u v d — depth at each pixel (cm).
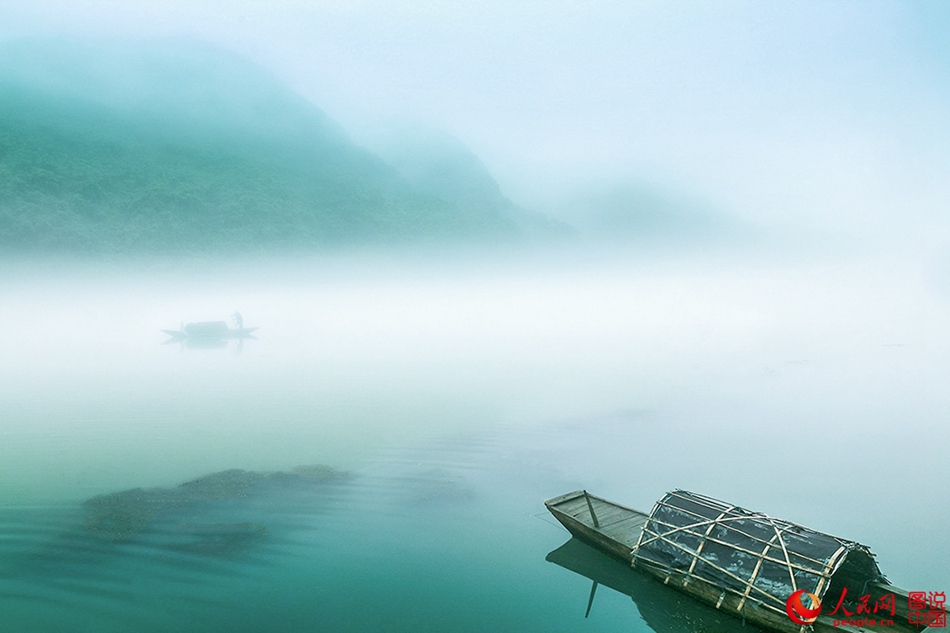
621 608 1642
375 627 1545
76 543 1998
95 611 1608
